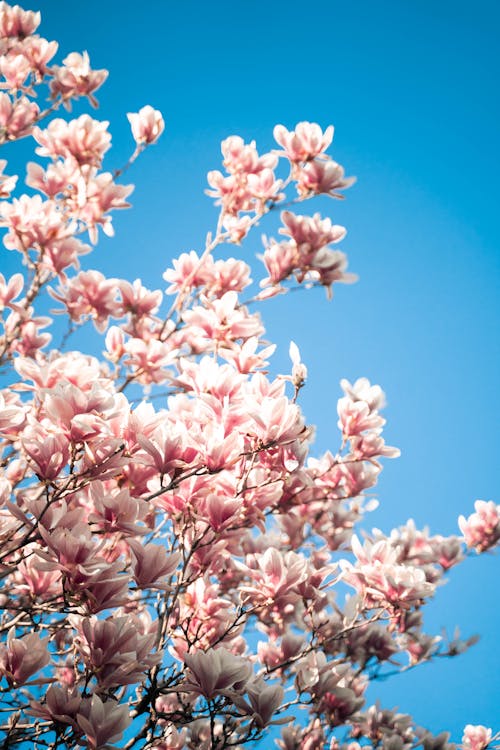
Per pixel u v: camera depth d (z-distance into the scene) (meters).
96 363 4.50
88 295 4.76
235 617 3.53
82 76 5.29
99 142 4.69
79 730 2.60
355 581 3.71
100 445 2.56
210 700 2.87
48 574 2.92
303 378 3.33
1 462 3.22
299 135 5.05
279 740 4.55
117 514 2.67
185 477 2.84
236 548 3.72
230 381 3.21
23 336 4.88
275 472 3.52
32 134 4.97
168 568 2.72
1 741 2.84
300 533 5.35
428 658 5.43
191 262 5.04
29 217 4.47
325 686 3.47
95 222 4.75
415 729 5.20
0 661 2.67
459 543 5.98
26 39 5.44
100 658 2.61
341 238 4.97
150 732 3.09
